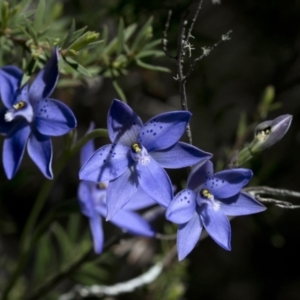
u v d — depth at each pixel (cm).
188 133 42
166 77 62
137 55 48
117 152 41
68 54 45
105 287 54
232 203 42
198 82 59
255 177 52
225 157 56
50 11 51
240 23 62
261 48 59
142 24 53
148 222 47
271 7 58
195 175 41
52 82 43
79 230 63
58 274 52
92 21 54
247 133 53
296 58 56
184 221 41
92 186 46
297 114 62
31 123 43
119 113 41
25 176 56
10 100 43
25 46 46
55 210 46
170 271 54
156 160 41
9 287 49
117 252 55
